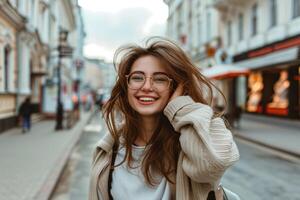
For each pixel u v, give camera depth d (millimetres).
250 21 27719
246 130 19000
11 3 18672
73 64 56281
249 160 11422
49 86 27938
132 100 1857
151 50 1882
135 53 1892
